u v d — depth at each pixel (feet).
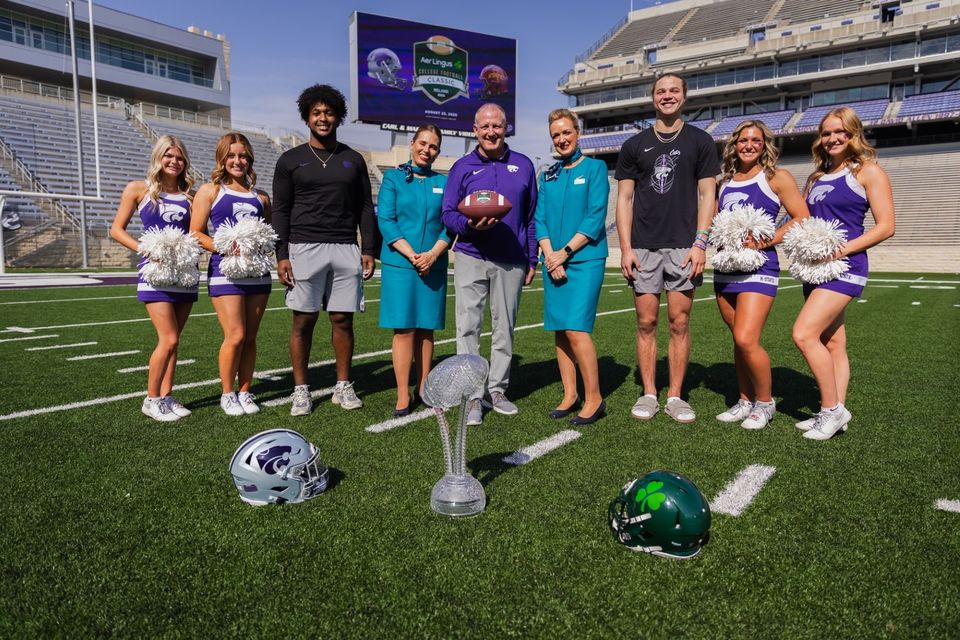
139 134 90.94
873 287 49.75
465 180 12.30
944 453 10.52
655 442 11.07
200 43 113.91
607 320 29.04
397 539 7.39
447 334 24.56
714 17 131.95
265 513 8.09
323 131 12.39
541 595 6.28
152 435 11.34
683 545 6.84
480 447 10.78
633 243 12.67
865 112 104.68
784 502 8.49
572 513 8.12
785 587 6.42
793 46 107.14
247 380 13.12
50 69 98.12
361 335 23.59
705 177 11.98
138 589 6.36
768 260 11.55
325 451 10.50
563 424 12.22
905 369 17.49
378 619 5.89
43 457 10.14
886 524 7.84
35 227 68.03
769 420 12.34
